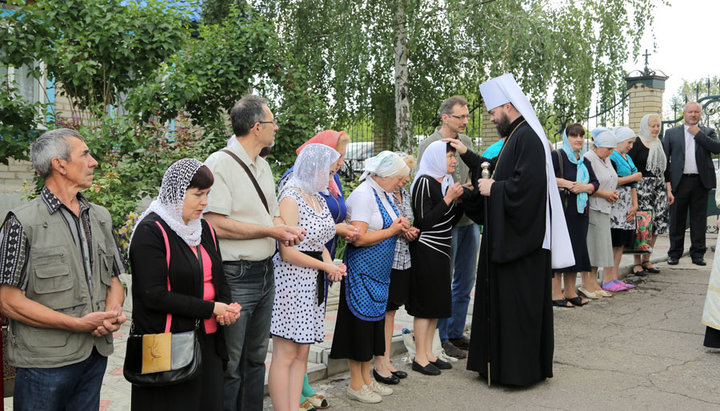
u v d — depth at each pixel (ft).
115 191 23.77
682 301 23.06
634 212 24.81
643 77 38.65
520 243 14.76
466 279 17.81
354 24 45.57
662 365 16.24
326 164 11.91
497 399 14.21
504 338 14.85
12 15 26.40
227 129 30.78
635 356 17.04
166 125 30.42
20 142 26.40
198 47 29.71
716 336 16.85
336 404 13.85
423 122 53.21
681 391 14.39
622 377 15.43
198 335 9.32
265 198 11.26
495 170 15.75
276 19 50.24
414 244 15.42
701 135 28.63
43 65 33.63
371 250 13.50
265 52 29.96
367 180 14.17
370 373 15.79
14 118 26.48
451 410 13.55
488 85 15.99
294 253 11.62
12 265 7.86
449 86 51.93
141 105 27.04
